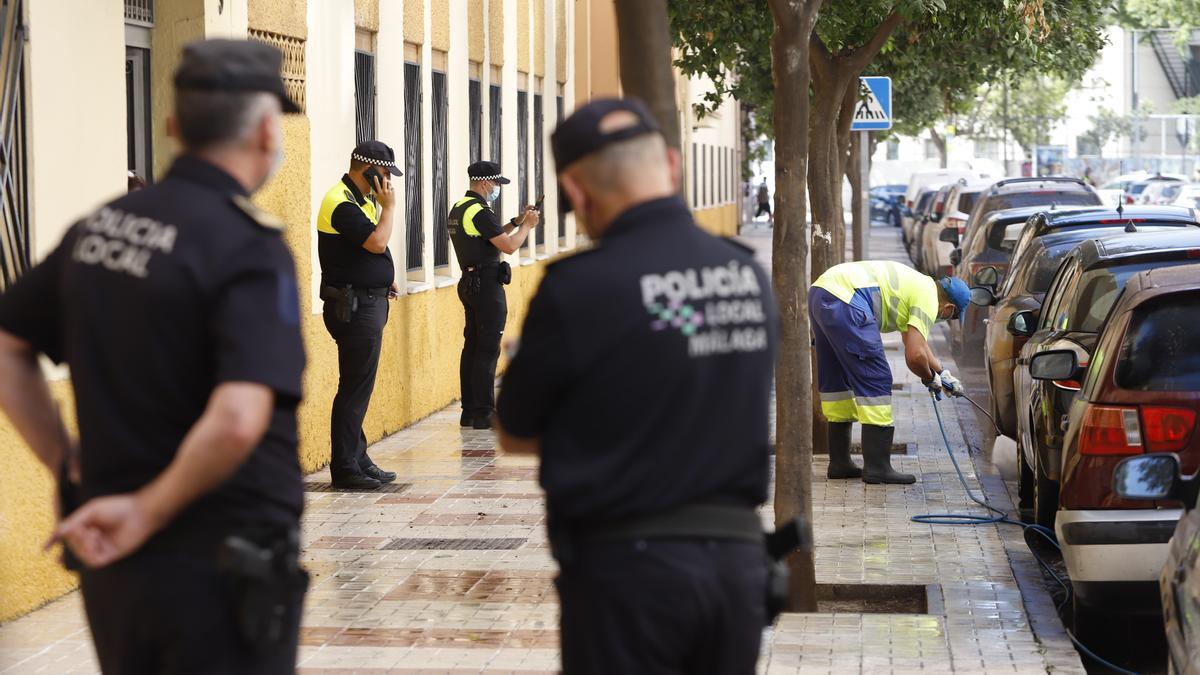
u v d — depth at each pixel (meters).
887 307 10.98
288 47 11.22
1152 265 9.45
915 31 14.88
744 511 3.46
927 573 8.28
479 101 17.56
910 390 16.92
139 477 3.24
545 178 21.67
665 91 5.98
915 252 41.53
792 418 7.54
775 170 7.49
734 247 3.50
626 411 3.33
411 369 14.38
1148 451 6.68
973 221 25.42
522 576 8.27
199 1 9.55
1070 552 6.81
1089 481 6.75
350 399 10.83
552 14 22.11
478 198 13.71
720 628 3.41
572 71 23.88
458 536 9.33
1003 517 9.93
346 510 10.16
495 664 6.61
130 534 3.15
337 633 7.14
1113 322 7.07
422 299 14.77
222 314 3.18
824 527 9.61
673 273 3.37
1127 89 94.69
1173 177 48.66
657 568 3.33
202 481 3.13
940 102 29.83
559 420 3.39
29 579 7.42
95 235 3.29
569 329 3.33
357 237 10.43
